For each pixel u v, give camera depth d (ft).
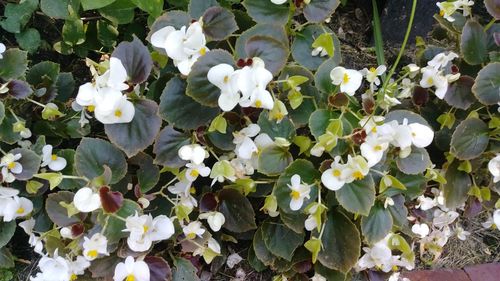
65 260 0.81
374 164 0.81
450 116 0.93
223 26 0.83
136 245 0.80
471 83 0.89
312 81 0.86
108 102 0.75
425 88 0.93
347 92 0.81
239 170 0.84
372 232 0.87
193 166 0.82
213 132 0.83
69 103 0.95
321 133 0.82
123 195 0.85
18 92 0.85
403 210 0.89
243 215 0.89
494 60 0.90
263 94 0.74
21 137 0.87
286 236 0.91
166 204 0.89
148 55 0.80
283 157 0.84
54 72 0.93
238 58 0.82
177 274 0.89
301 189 0.81
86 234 0.83
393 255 0.96
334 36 0.89
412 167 0.85
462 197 0.95
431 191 0.96
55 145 0.95
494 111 0.92
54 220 0.84
